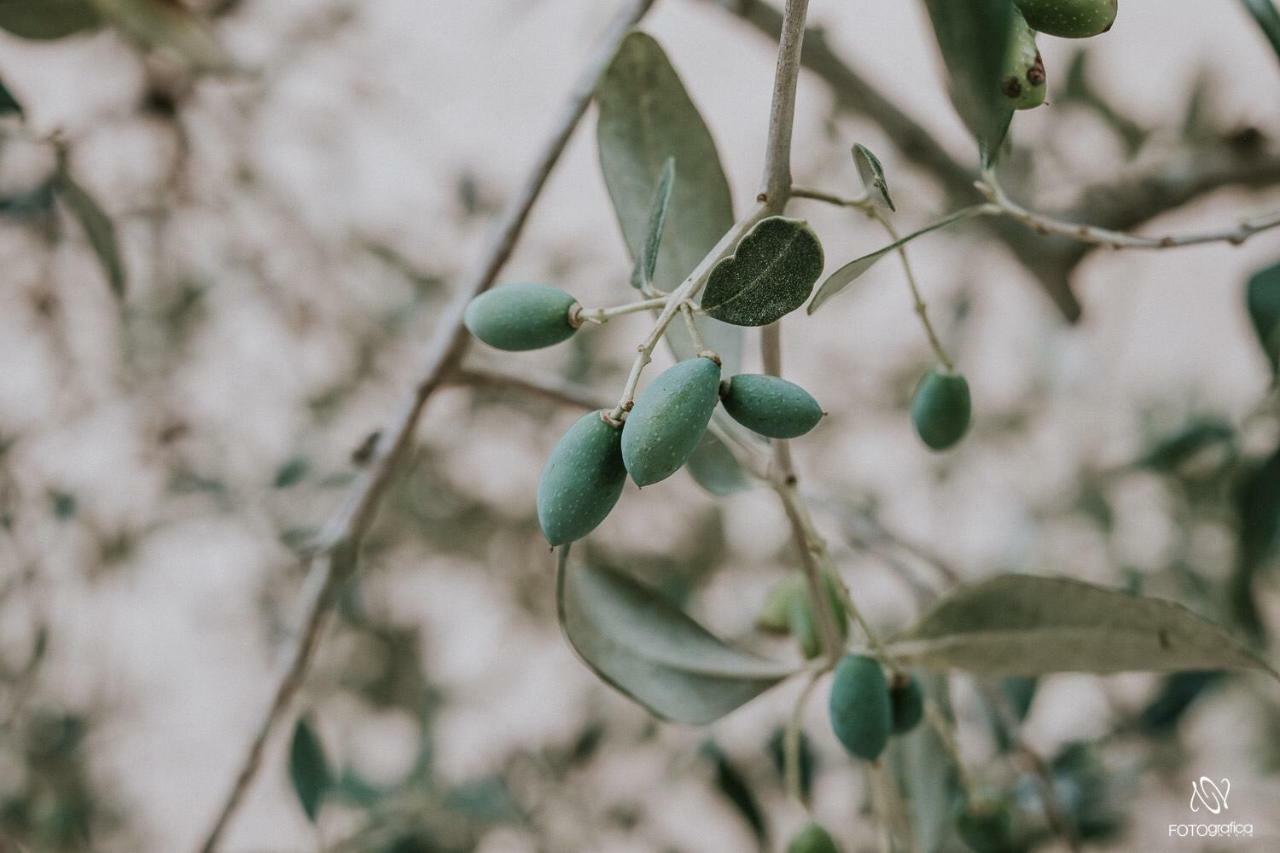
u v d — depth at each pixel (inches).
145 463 37.5
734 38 40.2
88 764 36.6
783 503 16.5
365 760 36.2
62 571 36.2
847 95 27.0
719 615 37.6
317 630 20.2
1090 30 14.9
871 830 26.1
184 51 17.4
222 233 37.6
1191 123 31.5
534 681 40.9
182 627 41.6
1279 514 21.7
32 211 28.5
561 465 13.7
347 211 40.5
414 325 40.2
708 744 26.4
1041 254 28.1
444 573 41.1
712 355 13.6
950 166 27.7
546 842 31.5
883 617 33.0
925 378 16.6
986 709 25.4
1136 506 34.1
